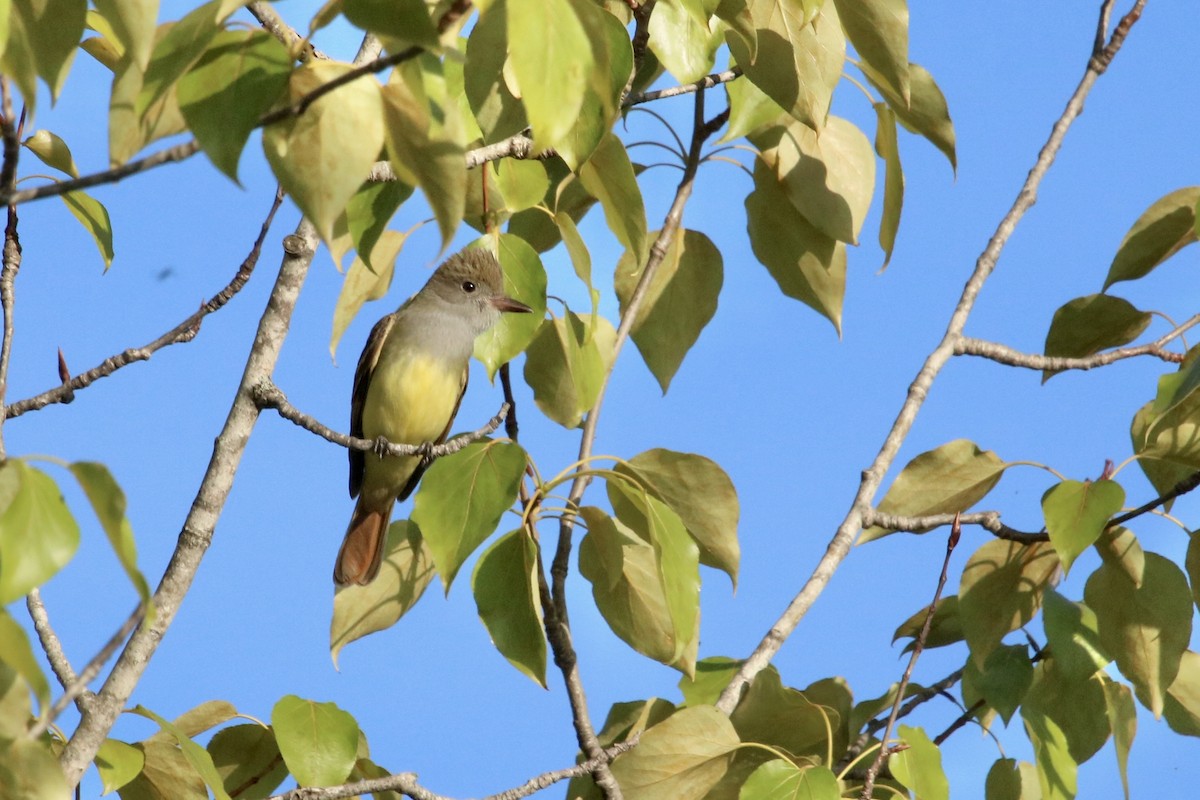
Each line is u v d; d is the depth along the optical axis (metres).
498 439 7.70
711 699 9.71
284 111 4.54
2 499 4.27
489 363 8.77
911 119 9.12
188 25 4.63
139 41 4.54
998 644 9.47
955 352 10.47
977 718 9.75
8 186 4.48
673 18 7.79
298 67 4.73
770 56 7.89
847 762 9.34
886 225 10.05
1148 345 10.31
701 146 10.62
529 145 7.86
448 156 4.66
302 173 4.59
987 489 9.63
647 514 8.09
